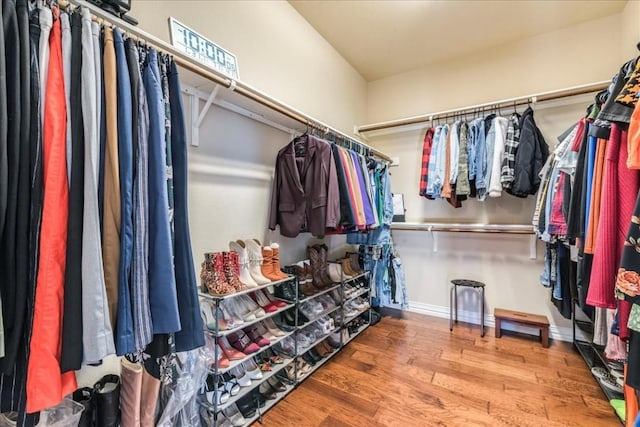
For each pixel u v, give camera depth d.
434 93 3.04
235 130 1.74
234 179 1.73
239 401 1.47
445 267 2.95
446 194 2.56
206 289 1.37
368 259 2.83
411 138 3.16
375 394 1.65
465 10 2.26
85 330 0.68
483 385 1.75
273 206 1.90
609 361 1.65
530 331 2.56
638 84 0.90
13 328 0.62
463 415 1.49
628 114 0.92
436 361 2.04
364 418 1.46
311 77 2.47
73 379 0.69
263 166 1.93
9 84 0.61
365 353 2.15
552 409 1.54
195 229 1.52
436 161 2.65
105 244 0.74
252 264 1.61
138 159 0.80
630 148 0.87
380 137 3.33
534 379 1.81
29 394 0.62
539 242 2.55
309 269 2.03
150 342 0.82
